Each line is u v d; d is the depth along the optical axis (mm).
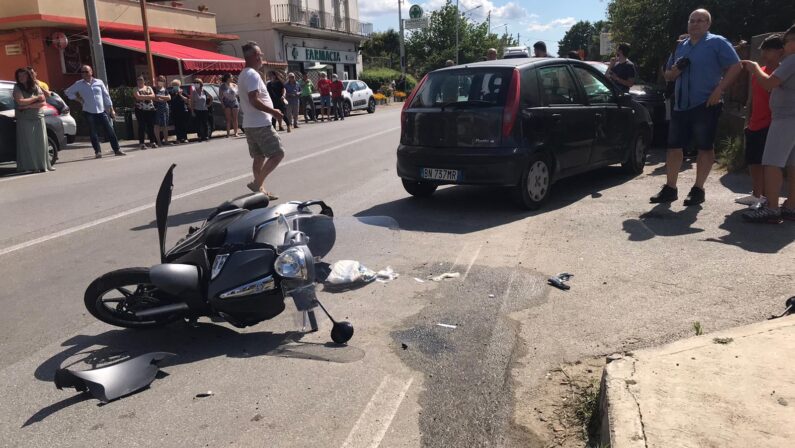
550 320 4109
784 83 5555
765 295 4270
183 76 25578
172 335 4195
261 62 7918
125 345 4059
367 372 3535
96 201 8531
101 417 3184
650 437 2496
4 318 4539
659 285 4586
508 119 6648
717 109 6535
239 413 3164
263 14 38094
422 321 4188
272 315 3980
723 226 5922
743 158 8344
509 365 3553
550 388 3291
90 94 13547
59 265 5727
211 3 38562
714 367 3002
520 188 6820
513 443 2854
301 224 4219
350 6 48875
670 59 7137
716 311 4078
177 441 2947
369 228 4844
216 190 9062
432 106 7148
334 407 3189
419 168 7203
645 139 8992
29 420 3189
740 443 2432
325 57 45250
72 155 14438
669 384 2871
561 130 7203
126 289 4621
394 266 5293
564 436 2887
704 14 6457
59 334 4246
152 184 9812
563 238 5898
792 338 3264
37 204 8445
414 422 3037
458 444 2857
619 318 4074
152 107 15727
